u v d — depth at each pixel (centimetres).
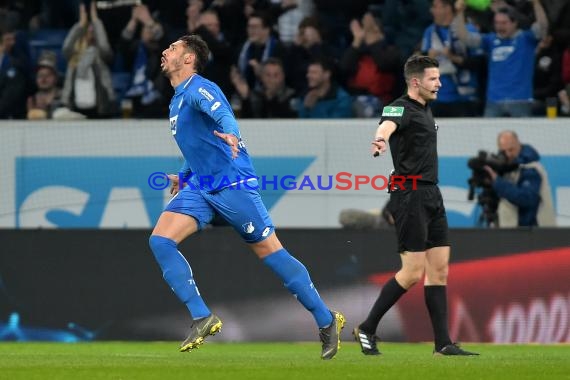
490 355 3050
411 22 5097
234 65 5053
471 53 4806
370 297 4078
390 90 4941
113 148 4538
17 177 4569
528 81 4775
